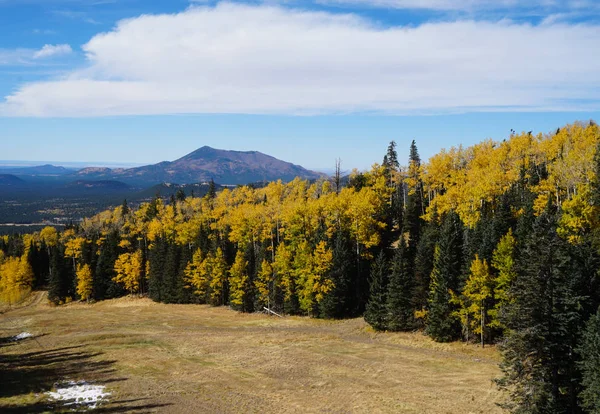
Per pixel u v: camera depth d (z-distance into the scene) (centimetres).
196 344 6219
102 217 19738
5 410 3700
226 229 11169
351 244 8394
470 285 5400
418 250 6612
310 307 7756
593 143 8088
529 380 2831
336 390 4166
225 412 3694
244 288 8800
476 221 7075
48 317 9012
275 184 13075
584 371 2681
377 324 6631
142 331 7288
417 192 10388
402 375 4531
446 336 5728
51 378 4734
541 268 2836
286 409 3722
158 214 14688
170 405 3859
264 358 5366
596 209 4334
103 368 5116
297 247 8619
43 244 14450
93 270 11862
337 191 11519
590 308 2969
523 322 2844
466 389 3991
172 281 10250
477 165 9431
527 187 8119
